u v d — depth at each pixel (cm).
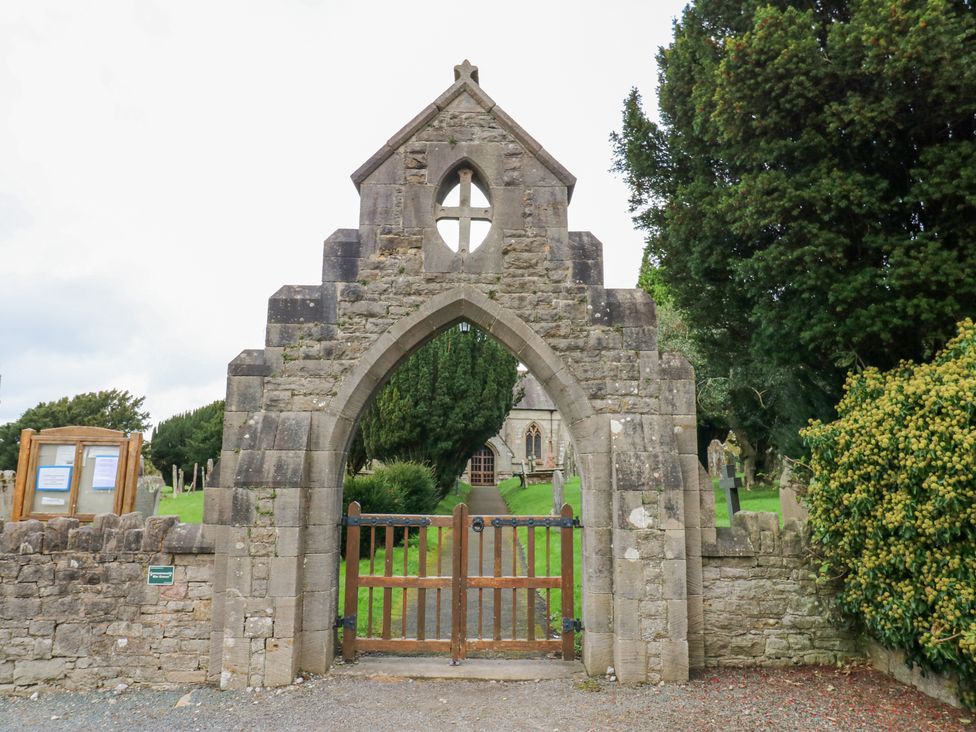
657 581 615
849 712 534
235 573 612
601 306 689
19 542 628
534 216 706
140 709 558
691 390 676
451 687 607
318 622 637
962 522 482
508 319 684
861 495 556
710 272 894
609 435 666
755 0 791
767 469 1872
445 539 1399
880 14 593
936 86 595
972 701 516
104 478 708
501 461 4019
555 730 509
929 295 635
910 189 659
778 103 695
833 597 655
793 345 773
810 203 667
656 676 605
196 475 3047
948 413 496
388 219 699
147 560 631
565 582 681
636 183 1038
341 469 680
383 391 1709
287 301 679
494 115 721
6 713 555
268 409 659
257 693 588
